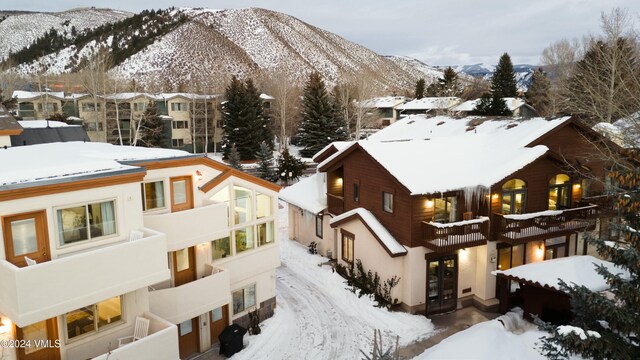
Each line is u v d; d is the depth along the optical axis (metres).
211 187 14.80
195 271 14.73
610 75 26.89
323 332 16.09
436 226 16.47
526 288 16.16
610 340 8.82
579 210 19.06
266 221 16.88
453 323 16.88
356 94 65.19
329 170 22.55
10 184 9.38
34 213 9.99
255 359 14.33
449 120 27.58
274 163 49.66
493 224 17.97
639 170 10.01
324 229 23.20
